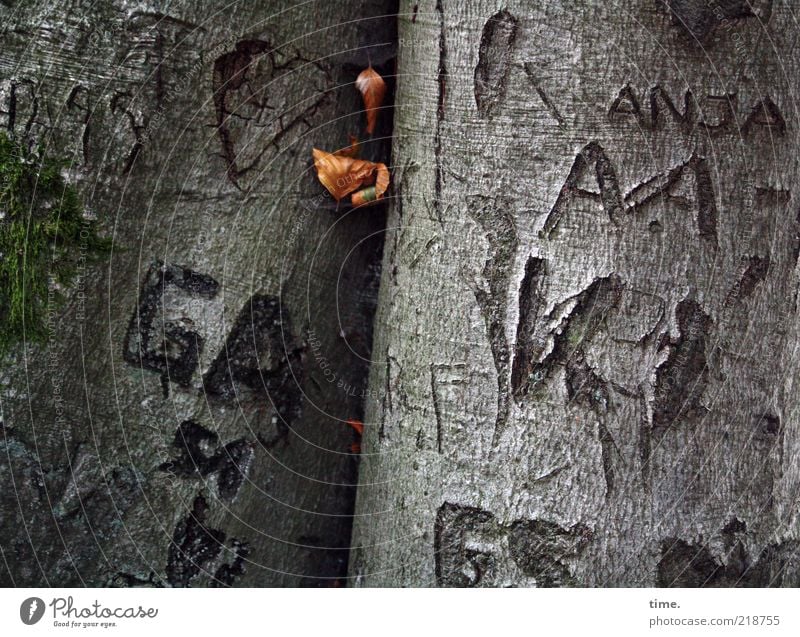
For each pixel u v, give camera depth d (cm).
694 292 168
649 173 165
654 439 168
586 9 163
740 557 173
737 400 173
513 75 167
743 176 169
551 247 166
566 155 165
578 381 167
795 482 182
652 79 164
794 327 179
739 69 167
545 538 168
